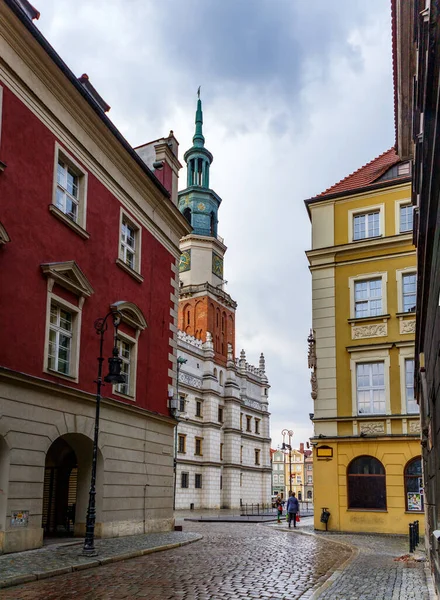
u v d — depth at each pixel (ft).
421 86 20.85
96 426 49.80
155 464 73.92
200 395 203.92
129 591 33.12
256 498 231.30
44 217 55.21
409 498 79.41
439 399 25.94
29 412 50.42
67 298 58.03
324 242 93.04
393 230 88.94
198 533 77.66
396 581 36.81
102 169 66.90
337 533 80.28
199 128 273.54
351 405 85.56
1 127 50.26
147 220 78.23
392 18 37.52
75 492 66.23
